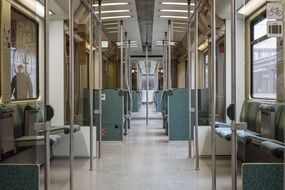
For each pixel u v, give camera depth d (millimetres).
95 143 7215
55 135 5984
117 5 8273
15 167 3545
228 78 6918
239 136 4473
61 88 7047
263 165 3568
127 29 11172
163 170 6066
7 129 4516
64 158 7066
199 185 5125
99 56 7309
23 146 4422
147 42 13719
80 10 6906
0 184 3555
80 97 7508
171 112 9320
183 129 9344
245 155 4598
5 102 4836
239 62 5445
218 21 6844
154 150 8039
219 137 7039
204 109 7660
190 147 7215
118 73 14133
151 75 23734
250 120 5656
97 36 7590
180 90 9297
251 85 6594
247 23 6656
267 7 3752
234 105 4008
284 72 4176
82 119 7379
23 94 5562
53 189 4938
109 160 6922
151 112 19391
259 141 4855
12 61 5191
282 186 3553
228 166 6395
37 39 6000
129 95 12211
